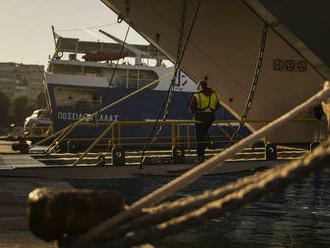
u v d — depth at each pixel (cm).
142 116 2917
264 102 1448
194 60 1395
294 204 578
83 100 2966
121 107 2917
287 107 1453
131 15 1288
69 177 823
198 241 389
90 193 164
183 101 2928
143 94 2927
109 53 3139
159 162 917
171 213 161
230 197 142
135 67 3058
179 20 1284
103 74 3189
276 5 916
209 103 953
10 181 738
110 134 2886
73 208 159
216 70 1405
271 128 157
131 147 2834
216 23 1282
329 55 940
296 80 1412
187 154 1127
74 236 163
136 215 170
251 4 938
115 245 159
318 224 459
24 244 308
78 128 2889
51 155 1300
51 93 2944
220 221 474
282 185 131
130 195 655
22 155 1357
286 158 1020
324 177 847
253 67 1382
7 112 12244
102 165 867
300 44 946
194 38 1328
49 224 158
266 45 1333
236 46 1339
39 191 165
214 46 1342
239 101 1465
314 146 1123
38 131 3806
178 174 866
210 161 162
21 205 488
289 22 927
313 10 925
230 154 159
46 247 302
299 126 1468
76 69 3209
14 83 17875
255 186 137
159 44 1366
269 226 451
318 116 1438
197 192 675
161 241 391
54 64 3089
